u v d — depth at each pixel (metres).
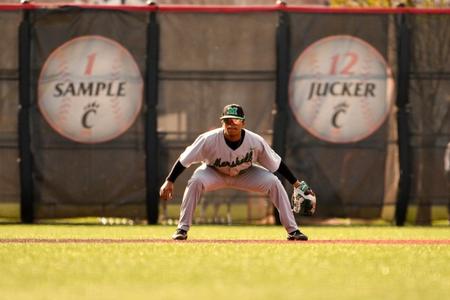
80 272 17.70
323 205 40.09
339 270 18.42
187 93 39.84
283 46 39.84
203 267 18.72
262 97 39.94
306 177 40.00
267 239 28.78
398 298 13.96
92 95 39.72
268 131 39.91
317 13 40.06
